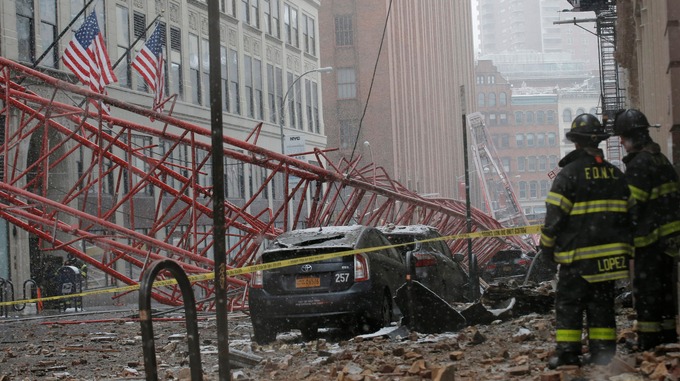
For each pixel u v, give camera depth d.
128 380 12.31
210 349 15.90
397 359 12.30
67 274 37.03
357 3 129.12
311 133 78.69
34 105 40.59
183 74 55.38
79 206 42.81
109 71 28.53
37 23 41.31
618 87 49.00
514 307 17.03
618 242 9.21
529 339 13.15
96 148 26.48
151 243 26.09
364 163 126.12
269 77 70.12
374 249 16.81
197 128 26.12
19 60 40.09
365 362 12.18
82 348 17.45
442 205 38.38
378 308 16.97
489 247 42.91
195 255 26.23
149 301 7.33
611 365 9.09
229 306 27.34
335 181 29.27
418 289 15.49
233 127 62.19
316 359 13.13
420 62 146.88
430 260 20.84
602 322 9.33
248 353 14.13
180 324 23.67
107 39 46.75
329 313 16.48
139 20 50.34
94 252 42.88
